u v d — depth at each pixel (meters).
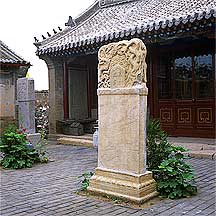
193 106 12.40
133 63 5.43
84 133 14.90
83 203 5.26
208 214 4.66
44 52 14.16
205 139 11.71
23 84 10.91
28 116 10.81
